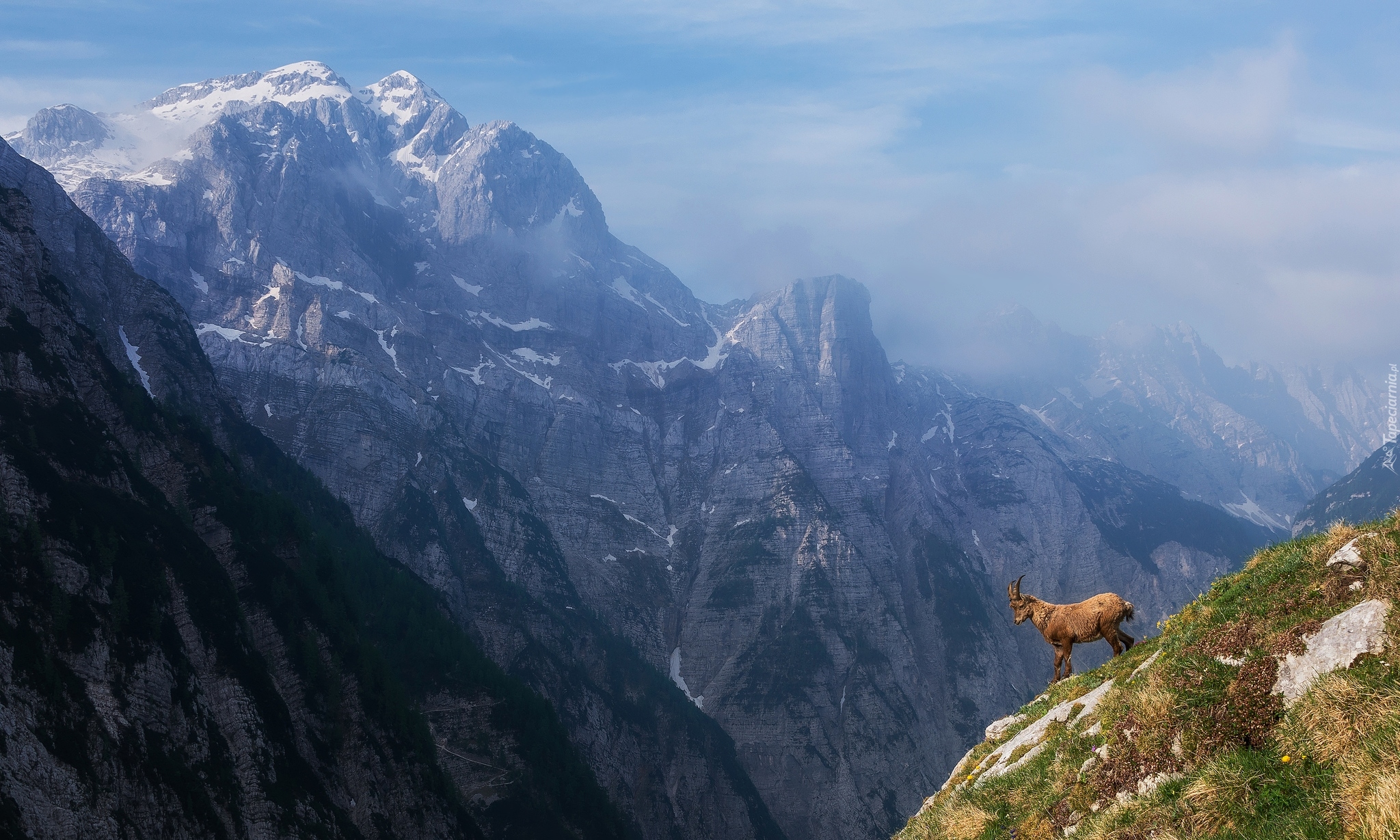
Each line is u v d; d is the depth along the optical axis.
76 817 76.69
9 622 84.38
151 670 94.12
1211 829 16.31
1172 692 19.55
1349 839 13.96
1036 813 21.22
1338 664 17.02
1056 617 30.19
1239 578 24.33
